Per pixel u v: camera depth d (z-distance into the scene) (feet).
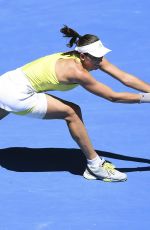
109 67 61.87
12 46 85.05
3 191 60.70
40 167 63.77
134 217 57.11
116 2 93.09
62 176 62.39
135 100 58.29
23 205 58.95
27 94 59.21
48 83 58.85
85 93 74.69
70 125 59.72
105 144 66.54
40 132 68.85
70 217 57.31
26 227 56.34
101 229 55.83
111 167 61.26
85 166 63.87
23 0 94.84
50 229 55.98
